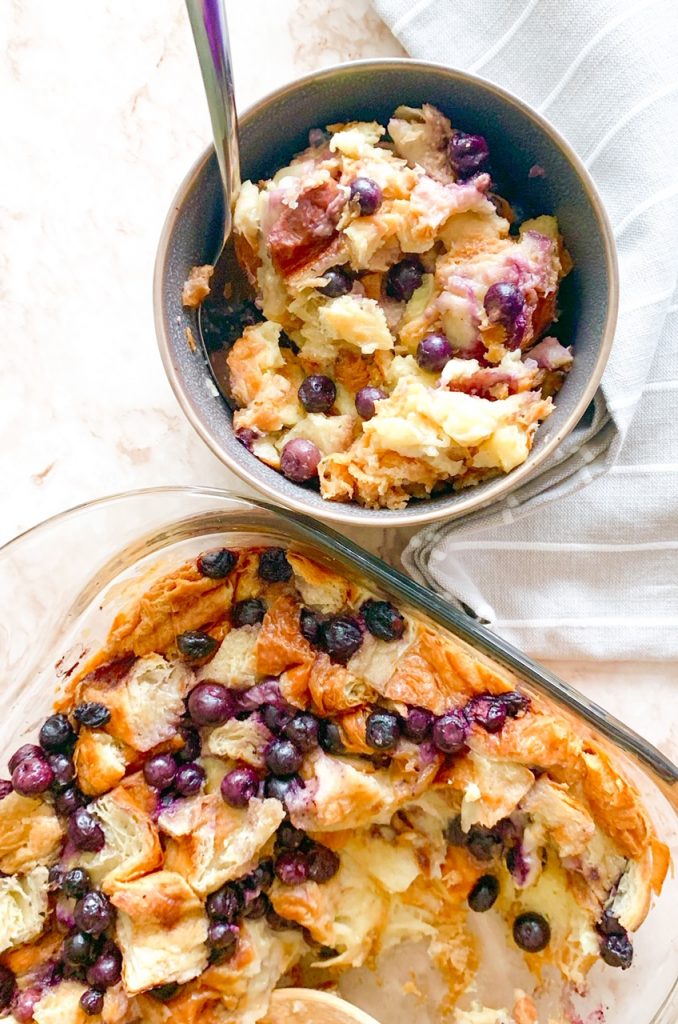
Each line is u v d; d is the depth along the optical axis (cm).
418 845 58
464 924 59
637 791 56
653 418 57
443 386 50
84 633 60
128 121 59
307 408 52
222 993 56
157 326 51
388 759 57
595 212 49
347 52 59
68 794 57
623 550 58
